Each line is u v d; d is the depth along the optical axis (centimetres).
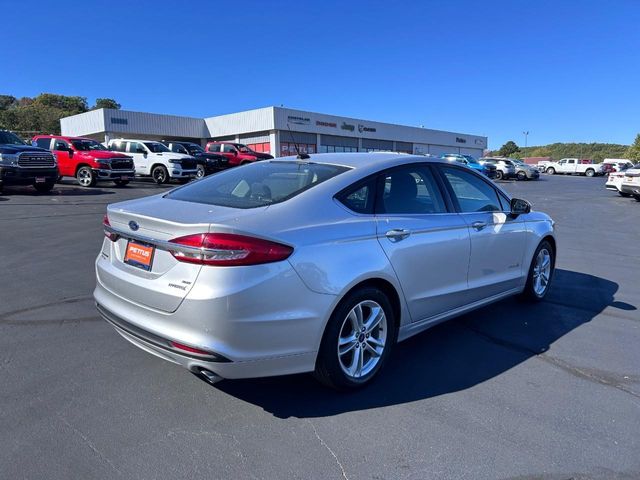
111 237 325
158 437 274
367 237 323
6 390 321
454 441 276
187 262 269
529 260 505
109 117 4297
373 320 333
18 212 1170
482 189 460
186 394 322
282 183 342
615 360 391
